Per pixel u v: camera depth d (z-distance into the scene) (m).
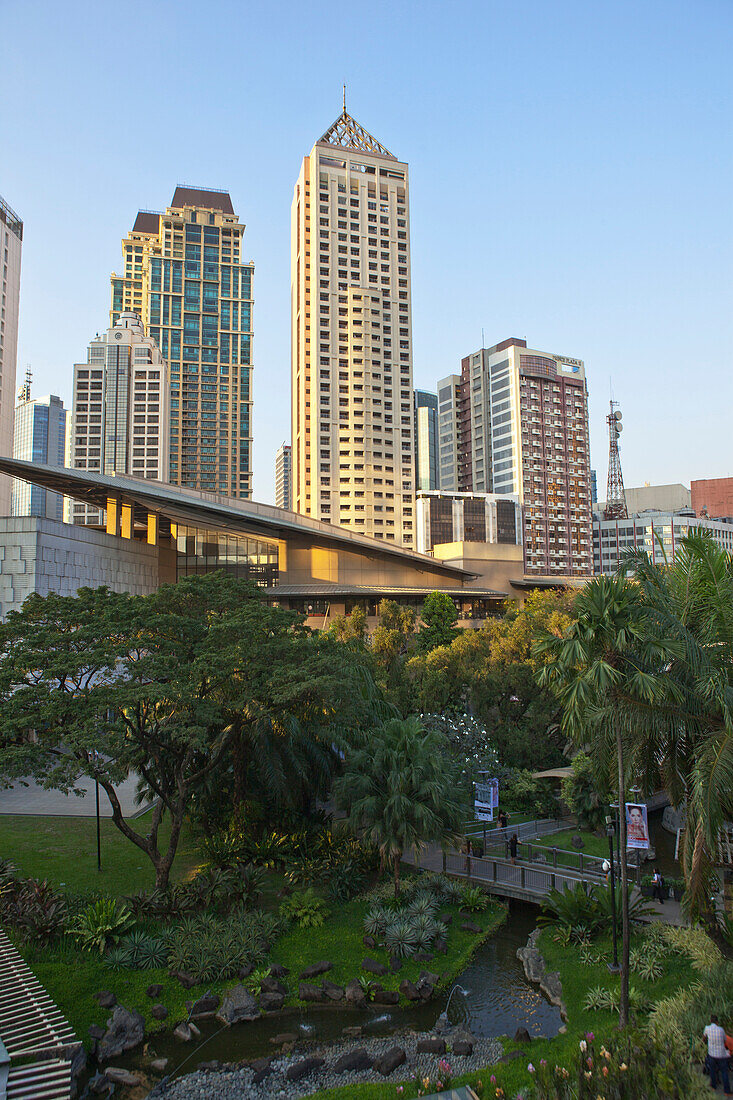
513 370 160.00
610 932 23.56
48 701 22.25
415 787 27.41
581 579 104.31
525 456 157.62
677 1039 16.23
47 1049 17.59
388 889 27.89
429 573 93.56
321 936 24.69
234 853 29.28
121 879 27.73
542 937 24.81
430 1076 17.61
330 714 29.92
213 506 74.06
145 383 193.12
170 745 26.36
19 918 23.28
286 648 26.75
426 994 21.69
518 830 35.00
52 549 54.59
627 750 19.50
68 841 32.03
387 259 161.12
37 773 22.31
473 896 27.39
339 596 84.88
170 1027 20.00
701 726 19.03
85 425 190.38
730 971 18.17
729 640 19.16
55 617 25.36
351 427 151.75
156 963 22.31
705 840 17.38
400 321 160.25
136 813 36.75
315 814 33.94
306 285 154.62
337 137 164.75
